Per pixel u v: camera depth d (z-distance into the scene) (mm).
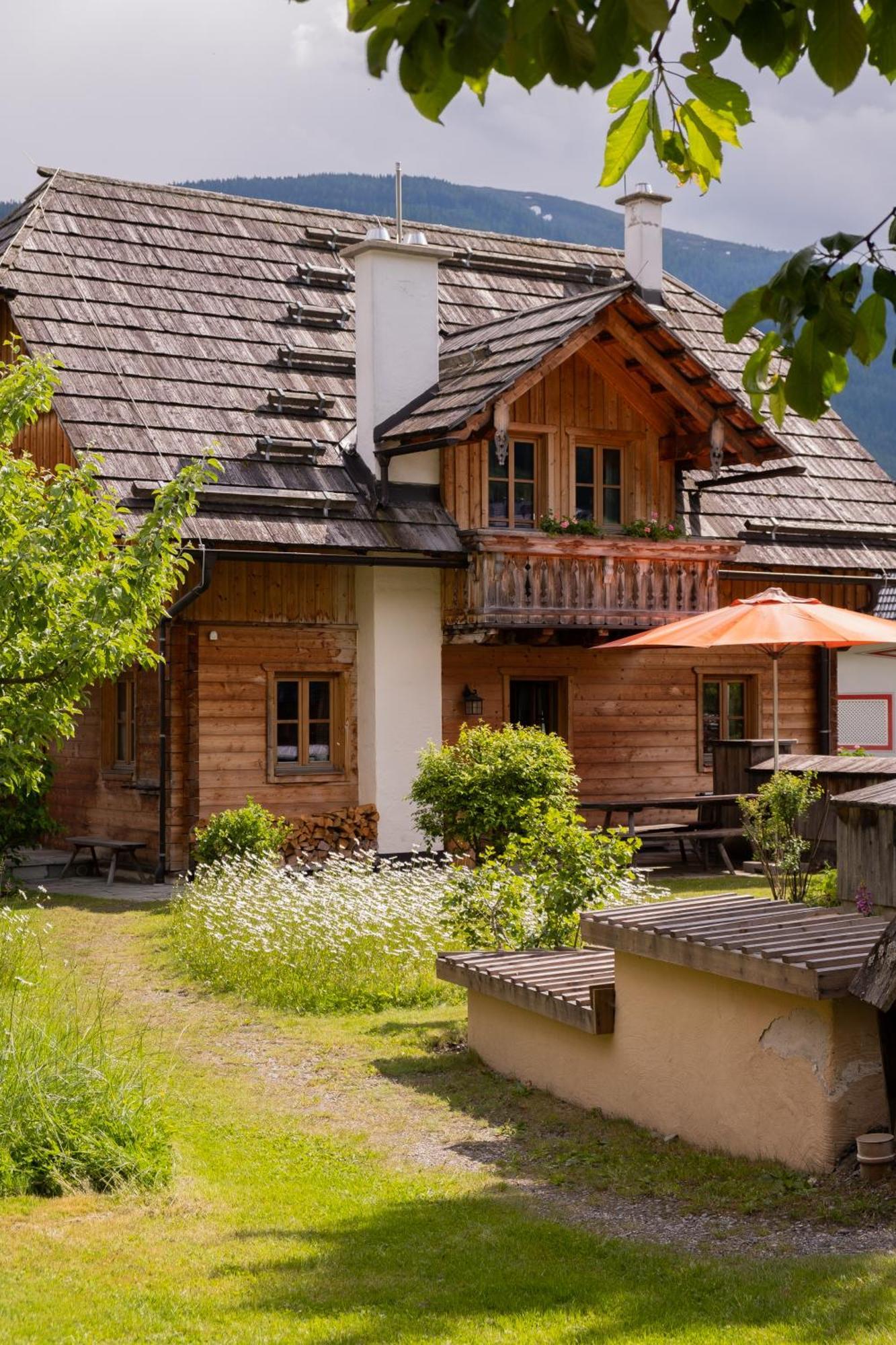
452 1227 5785
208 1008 10328
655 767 20250
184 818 16875
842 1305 4703
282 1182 6531
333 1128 7465
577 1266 5289
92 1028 8555
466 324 21141
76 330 17812
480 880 10609
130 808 17734
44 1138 6406
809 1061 6293
